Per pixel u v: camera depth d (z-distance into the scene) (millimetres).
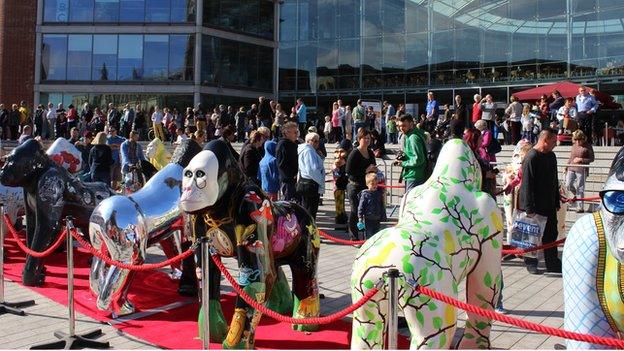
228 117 22859
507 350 5449
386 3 29547
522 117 18109
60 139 9617
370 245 3910
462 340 4785
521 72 26156
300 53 31828
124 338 5875
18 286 7938
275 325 6215
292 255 5934
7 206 9680
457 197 4359
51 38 29703
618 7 23875
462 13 27594
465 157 4578
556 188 8281
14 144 23500
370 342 3766
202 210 5148
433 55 28422
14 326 6246
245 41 31297
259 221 5195
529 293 7598
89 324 6320
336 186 12781
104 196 8414
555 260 8602
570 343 3131
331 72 31016
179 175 7117
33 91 31125
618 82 23844
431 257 3781
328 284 8055
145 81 29422
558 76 25203
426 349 3611
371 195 8898
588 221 3141
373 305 3736
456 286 3963
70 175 8188
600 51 24328
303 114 22828
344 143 12977
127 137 23828
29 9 31391
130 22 29500
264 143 11234
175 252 7879
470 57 27469
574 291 3107
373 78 29969
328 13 31062
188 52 29469
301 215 6000
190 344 5656
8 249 10461
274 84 32375
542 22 25578
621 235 2814
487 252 4422
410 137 9062
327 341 5703
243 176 5359
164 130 24062
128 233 6453
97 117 24094
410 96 29000
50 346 5547
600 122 20922
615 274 2967
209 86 29750
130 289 7762
